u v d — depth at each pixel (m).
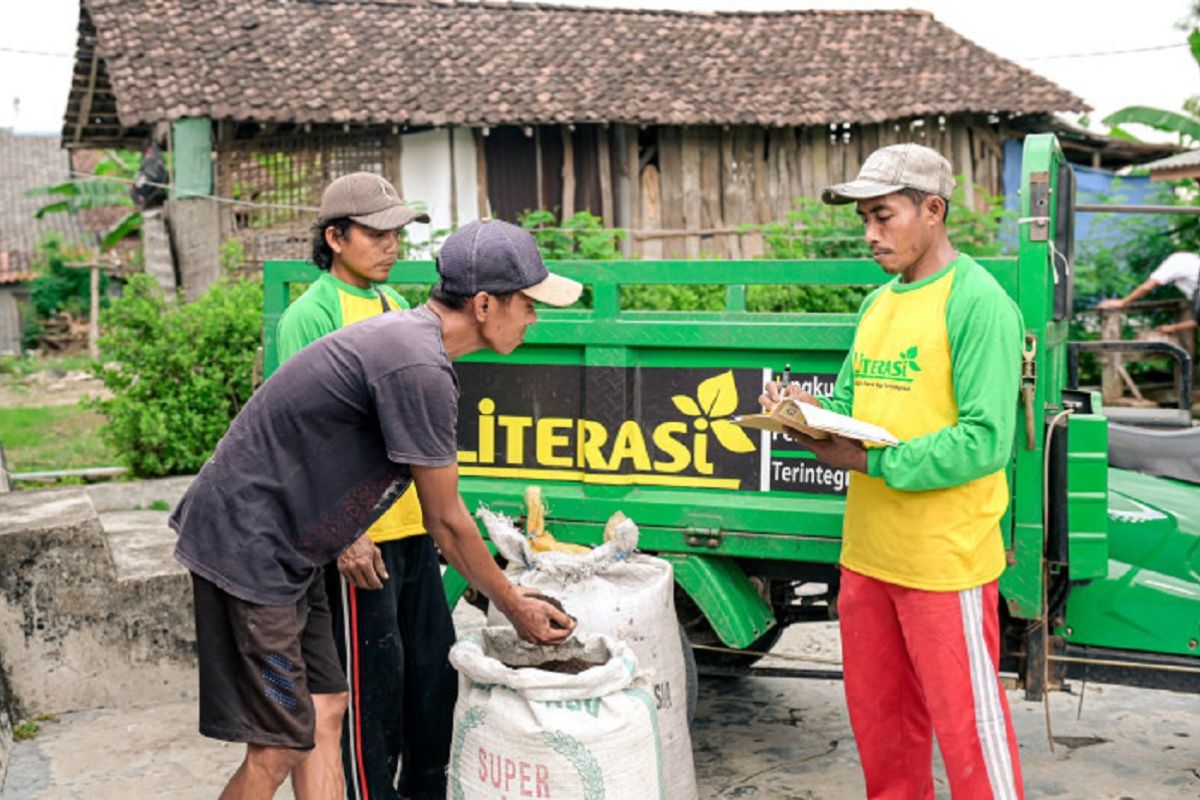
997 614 3.11
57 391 19.12
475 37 14.84
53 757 4.20
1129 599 3.35
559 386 3.68
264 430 2.61
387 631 3.33
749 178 14.43
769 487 3.46
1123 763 3.94
